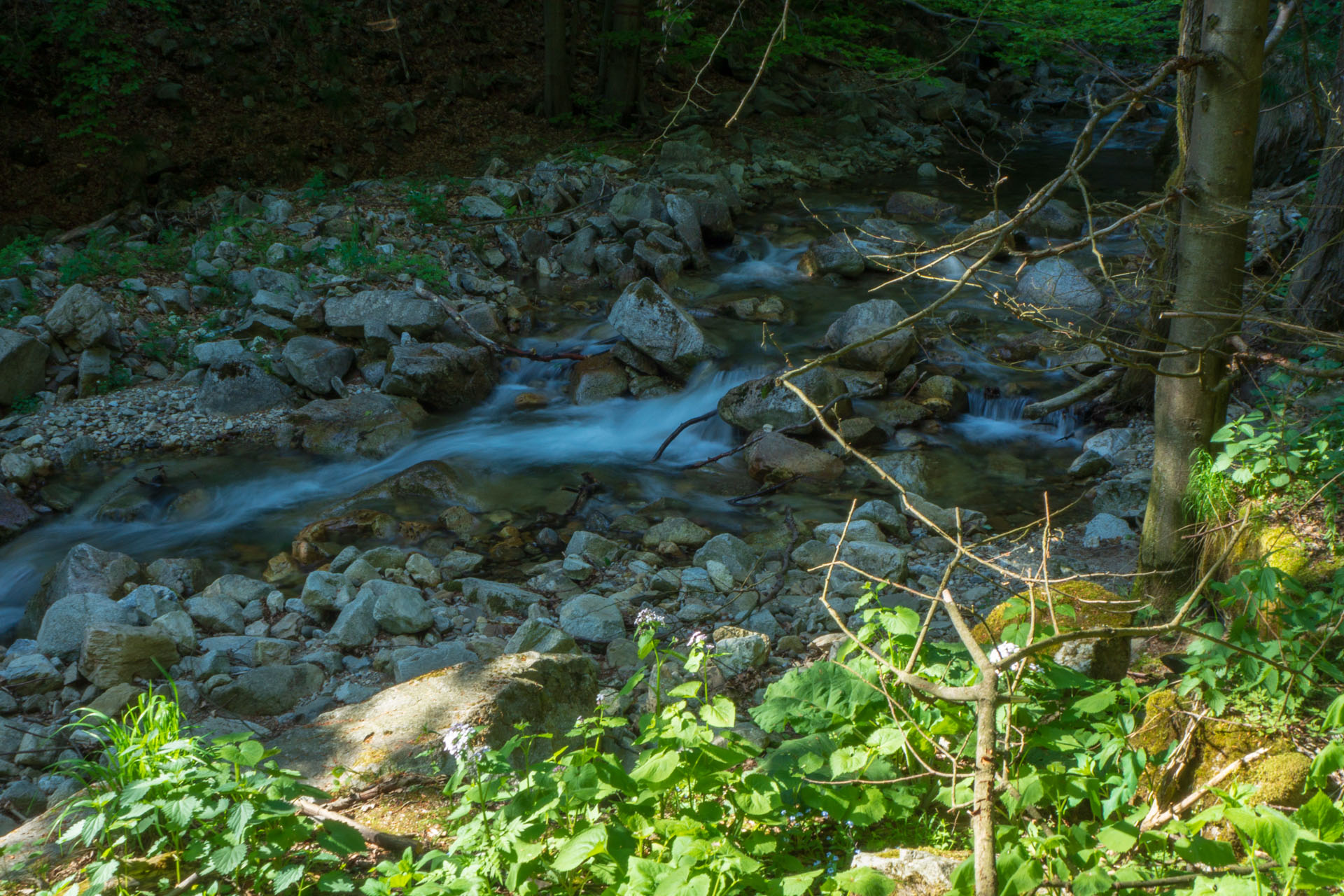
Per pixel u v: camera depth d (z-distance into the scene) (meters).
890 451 8.51
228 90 15.25
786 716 3.30
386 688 4.74
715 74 19.69
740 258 13.34
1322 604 3.78
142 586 6.06
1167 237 6.67
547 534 7.27
